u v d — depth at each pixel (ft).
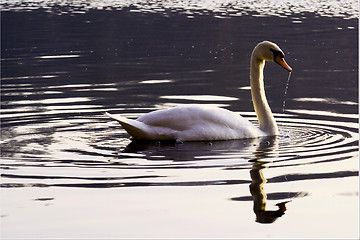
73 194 36.27
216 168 40.86
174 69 77.00
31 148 45.44
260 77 50.72
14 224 32.35
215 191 36.70
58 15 126.00
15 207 34.50
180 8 136.77
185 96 63.36
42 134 49.37
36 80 70.95
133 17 122.72
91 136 48.93
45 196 35.99
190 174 39.63
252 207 34.37
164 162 42.22
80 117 54.85
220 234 31.17
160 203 34.96
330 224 32.27
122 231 31.45
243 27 108.58
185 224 32.27
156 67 78.23
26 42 96.84
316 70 76.59
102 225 32.17
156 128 47.26
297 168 40.68
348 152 44.01
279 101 62.08
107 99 61.87
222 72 75.25
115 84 68.74
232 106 59.77
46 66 78.89
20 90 65.98
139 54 86.84
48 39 99.19
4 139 47.75
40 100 61.31
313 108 58.65
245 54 85.87
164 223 32.40
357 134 49.14
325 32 102.22
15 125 52.08
